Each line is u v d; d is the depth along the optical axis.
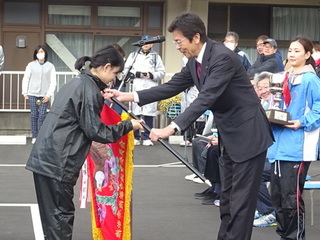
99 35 14.55
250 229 5.09
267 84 6.75
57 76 14.01
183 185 9.02
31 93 12.36
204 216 7.33
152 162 10.81
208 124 8.41
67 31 14.45
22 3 14.28
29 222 6.93
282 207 5.78
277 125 5.63
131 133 5.38
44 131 4.95
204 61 4.95
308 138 5.67
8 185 8.80
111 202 5.46
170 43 14.34
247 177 5.03
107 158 5.45
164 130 4.80
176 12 14.33
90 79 4.98
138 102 5.39
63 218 4.97
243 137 5.00
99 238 5.53
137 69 11.99
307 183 6.89
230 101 4.99
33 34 14.36
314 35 15.17
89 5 14.48
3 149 11.88
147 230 6.71
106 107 5.29
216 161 7.58
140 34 14.59
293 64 5.80
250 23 14.95
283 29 15.07
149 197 8.24
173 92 5.45
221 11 14.84
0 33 14.23
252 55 14.99
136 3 14.55
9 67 14.30
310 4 14.90
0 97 13.91
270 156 5.79
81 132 4.96
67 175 4.90
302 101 5.70
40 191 4.97
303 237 5.81
